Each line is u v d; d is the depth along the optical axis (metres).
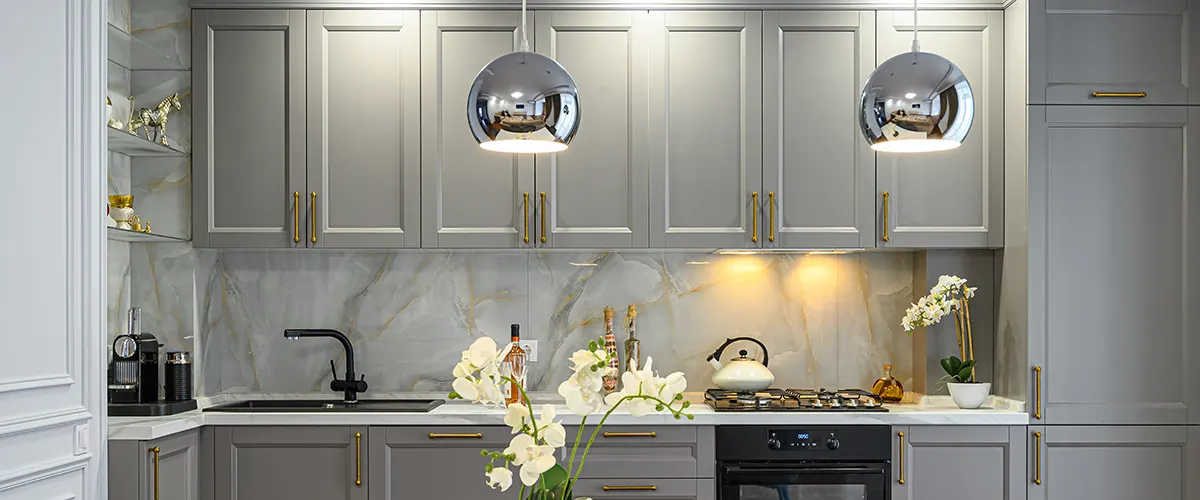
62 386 2.71
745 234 3.65
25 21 2.55
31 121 2.58
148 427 3.10
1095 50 3.48
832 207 3.65
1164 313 3.47
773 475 3.40
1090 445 3.46
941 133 2.15
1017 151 3.54
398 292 3.97
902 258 4.00
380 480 3.43
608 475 3.42
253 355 3.96
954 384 3.57
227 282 3.97
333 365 3.79
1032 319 3.46
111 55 3.54
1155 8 3.48
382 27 3.66
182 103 3.71
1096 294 3.46
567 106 2.07
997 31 3.67
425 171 3.64
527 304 3.98
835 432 3.43
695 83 3.66
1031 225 3.46
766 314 4.00
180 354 3.56
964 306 3.74
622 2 3.65
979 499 3.45
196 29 3.67
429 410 3.58
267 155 3.66
